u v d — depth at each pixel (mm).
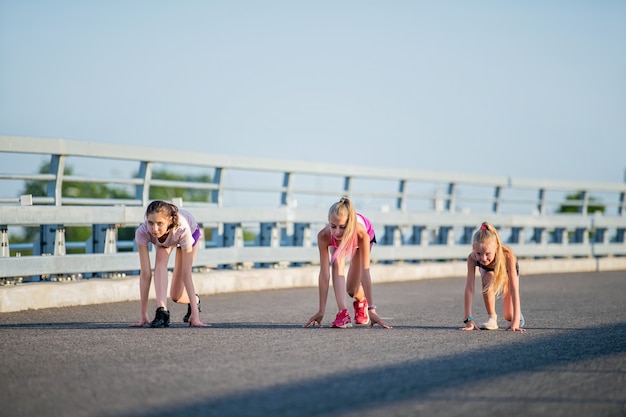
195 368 8109
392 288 19422
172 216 11383
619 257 29562
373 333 11023
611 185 28969
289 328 11516
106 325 11703
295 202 19062
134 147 15070
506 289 11820
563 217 27250
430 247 22641
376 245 20969
